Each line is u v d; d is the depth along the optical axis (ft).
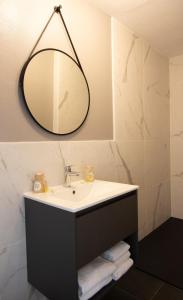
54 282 3.97
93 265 4.38
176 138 10.18
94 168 6.14
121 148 7.16
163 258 7.14
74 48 5.49
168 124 10.16
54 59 4.99
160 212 9.65
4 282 4.25
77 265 3.58
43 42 4.78
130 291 5.73
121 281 6.09
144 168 8.39
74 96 5.48
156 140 9.19
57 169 5.12
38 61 4.67
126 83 7.35
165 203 10.05
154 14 6.51
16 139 4.37
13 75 4.29
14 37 4.28
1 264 4.19
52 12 4.94
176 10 6.31
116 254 4.64
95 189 5.04
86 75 5.87
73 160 5.52
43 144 4.82
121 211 4.57
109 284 4.45
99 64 6.27
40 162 4.76
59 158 5.16
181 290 5.73
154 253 7.44
